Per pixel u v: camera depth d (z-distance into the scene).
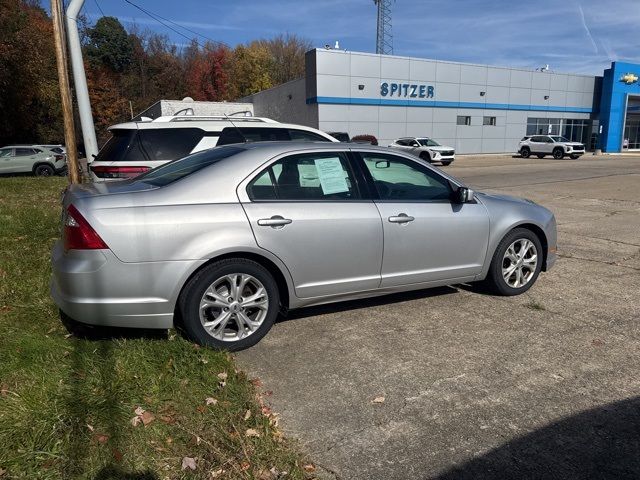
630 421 3.12
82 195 3.79
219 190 3.90
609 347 4.16
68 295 3.59
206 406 3.11
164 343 3.86
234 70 67.81
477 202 5.07
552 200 13.46
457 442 2.91
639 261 6.98
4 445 2.59
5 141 35.72
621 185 17.20
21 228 7.60
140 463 2.58
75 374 3.33
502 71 40.72
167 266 3.65
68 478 2.44
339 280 4.32
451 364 3.84
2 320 4.20
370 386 3.51
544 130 44.47
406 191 4.71
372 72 35.09
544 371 3.74
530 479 2.62
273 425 3.00
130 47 64.00
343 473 2.65
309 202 4.17
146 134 7.23
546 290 5.62
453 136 39.53
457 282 5.04
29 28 29.25
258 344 4.17
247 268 3.93
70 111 9.20
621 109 46.56
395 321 4.66
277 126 7.98
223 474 2.55
